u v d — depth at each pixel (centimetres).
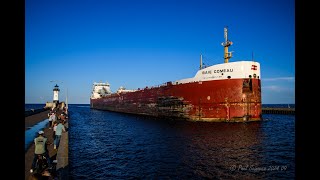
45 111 7131
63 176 1070
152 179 1536
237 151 2289
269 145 2567
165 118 5772
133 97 7888
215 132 3456
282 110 8425
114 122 5669
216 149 2381
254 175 1609
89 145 2755
